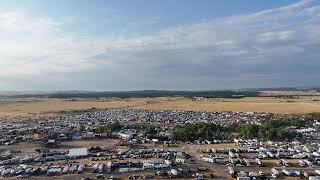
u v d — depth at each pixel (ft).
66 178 593.01
